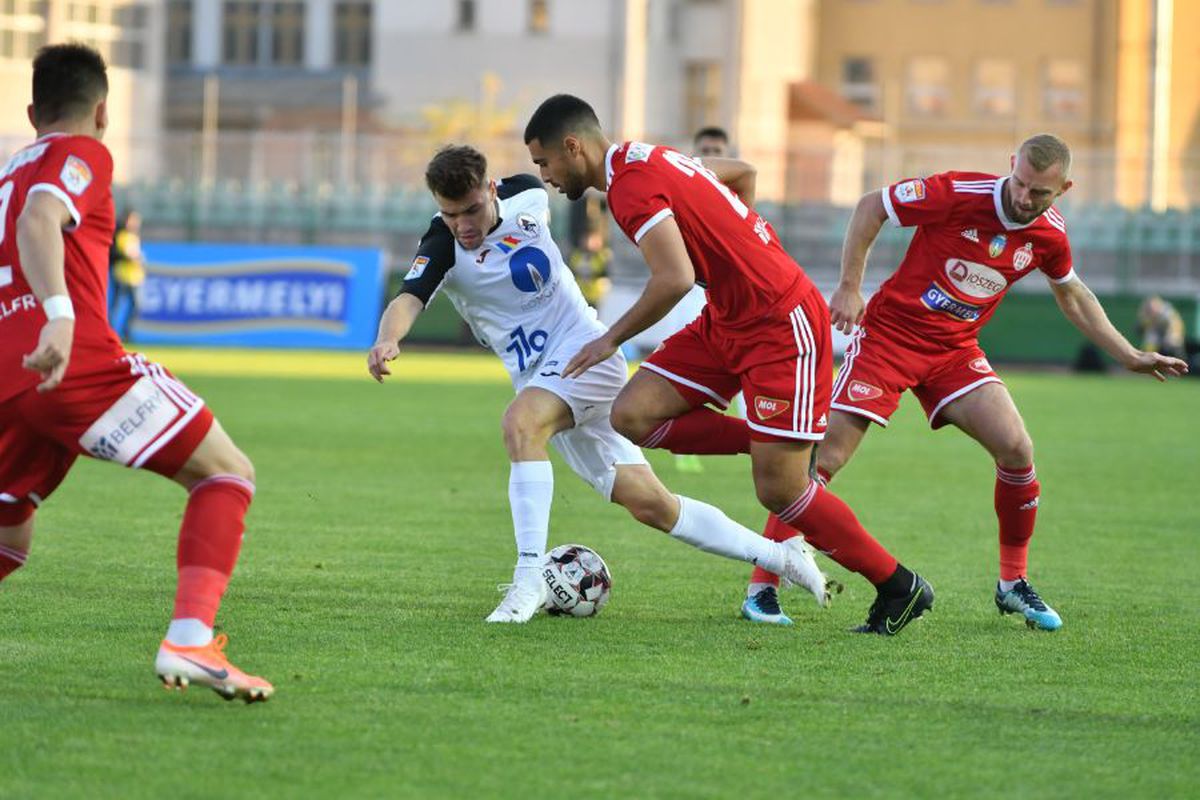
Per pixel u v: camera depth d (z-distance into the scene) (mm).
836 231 95938
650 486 20125
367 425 46938
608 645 18344
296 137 103250
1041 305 82875
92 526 27000
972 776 13445
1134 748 14453
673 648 18281
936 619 20766
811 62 171875
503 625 19344
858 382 21016
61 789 12594
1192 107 166000
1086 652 18703
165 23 163500
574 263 76312
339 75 168000
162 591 21000
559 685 16250
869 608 21469
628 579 23250
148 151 104812
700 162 19406
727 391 19875
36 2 135875
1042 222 20516
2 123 133875
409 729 14445
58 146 14430
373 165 104688
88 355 14453
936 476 38406
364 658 17281
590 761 13586
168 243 82875
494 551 25516
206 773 13039
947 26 171125
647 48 153375
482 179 19391
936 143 170750
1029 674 17406
